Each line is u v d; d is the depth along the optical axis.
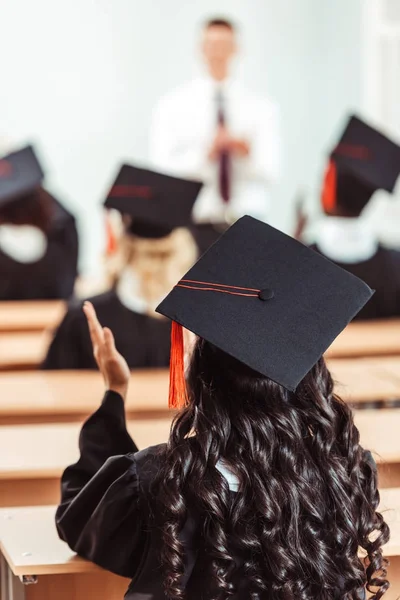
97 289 5.65
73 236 5.40
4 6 8.01
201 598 1.61
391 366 3.72
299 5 8.35
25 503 2.48
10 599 1.98
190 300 1.67
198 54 8.27
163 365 4.03
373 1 8.12
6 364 4.04
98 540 1.71
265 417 1.60
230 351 1.61
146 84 8.25
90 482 1.75
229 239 1.77
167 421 2.82
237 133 6.32
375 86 8.20
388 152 4.79
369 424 2.79
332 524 1.62
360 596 1.66
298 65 8.43
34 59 8.09
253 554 1.60
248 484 1.58
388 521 1.97
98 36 8.15
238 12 8.34
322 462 1.63
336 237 4.91
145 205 4.13
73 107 8.19
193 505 1.62
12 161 5.18
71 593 1.97
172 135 6.27
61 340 4.03
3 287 5.29
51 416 3.19
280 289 1.69
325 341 1.64
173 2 8.20
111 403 1.91
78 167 8.23
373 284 4.91
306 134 8.49
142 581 1.67
